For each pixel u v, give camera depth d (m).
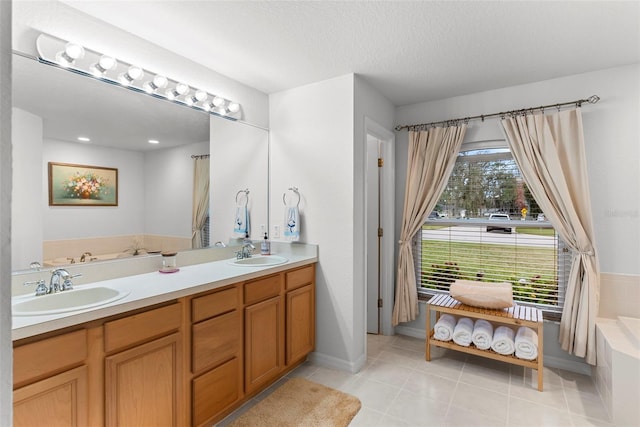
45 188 1.76
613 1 1.72
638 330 2.14
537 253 2.83
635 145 2.44
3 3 0.32
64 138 1.83
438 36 2.07
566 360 2.66
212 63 2.45
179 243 2.42
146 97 2.21
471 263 3.13
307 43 2.16
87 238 1.93
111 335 1.47
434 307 2.79
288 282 2.52
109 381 1.46
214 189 2.65
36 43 1.67
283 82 2.79
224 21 1.91
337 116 2.69
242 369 2.15
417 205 3.26
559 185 2.58
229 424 2.00
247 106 2.86
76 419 1.37
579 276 2.54
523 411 2.12
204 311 1.89
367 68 2.53
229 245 2.78
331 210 2.72
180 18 1.89
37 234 1.73
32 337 1.26
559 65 2.48
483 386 2.42
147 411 1.61
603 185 2.54
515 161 2.79
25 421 1.23
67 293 1.68
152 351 1.63
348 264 2.65
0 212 0.31
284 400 2.24
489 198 3.05
